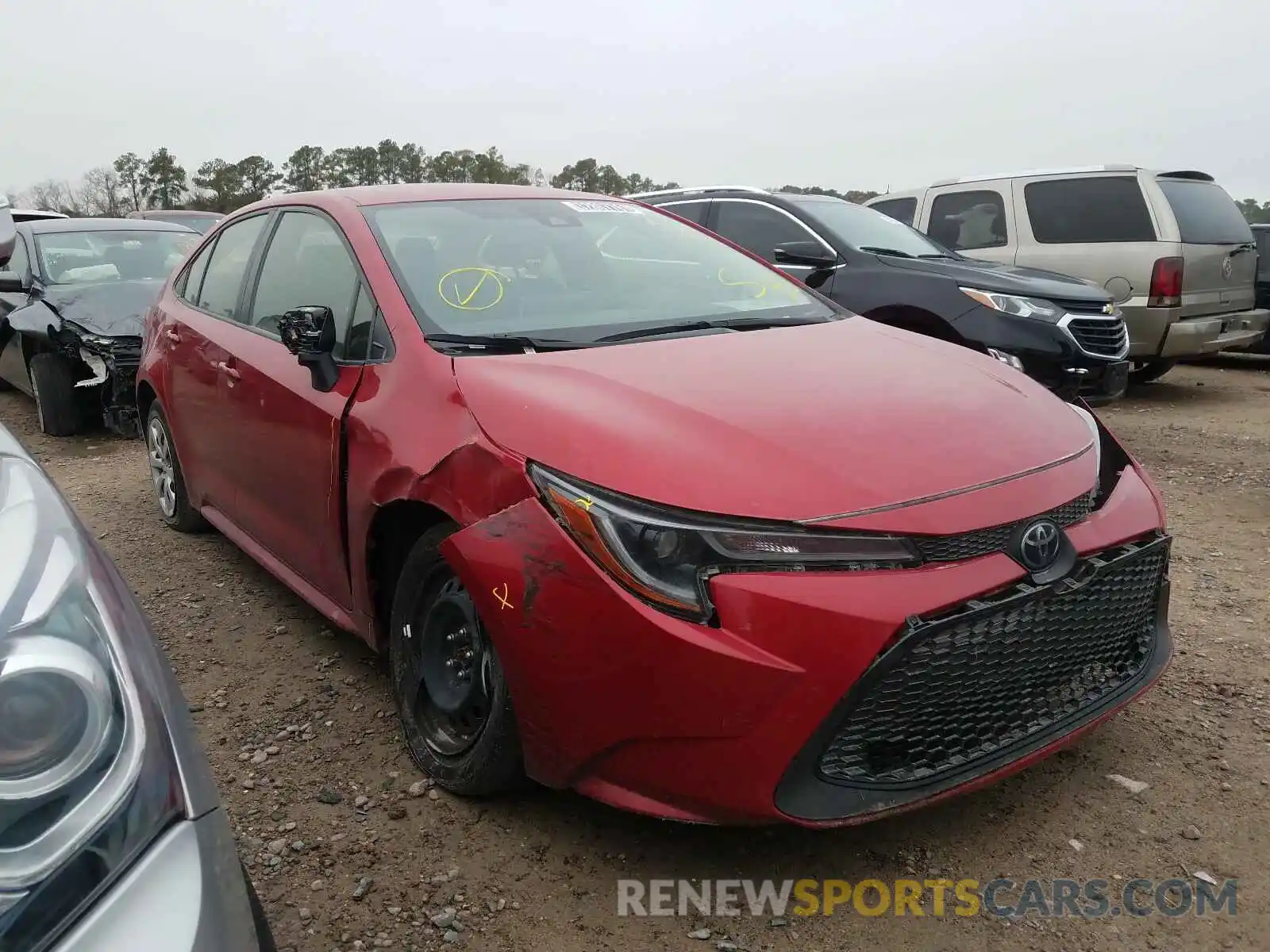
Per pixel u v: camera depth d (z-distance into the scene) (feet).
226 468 12.68
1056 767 9.05
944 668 6.92
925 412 8.15
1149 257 26.63
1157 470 20.44
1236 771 8.94
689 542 6.66
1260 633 11.91
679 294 11.27
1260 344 35.65
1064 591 7.39
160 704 4.41
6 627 3.99
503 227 11.27
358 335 9.87
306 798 8.78
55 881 3.71
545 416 7.64
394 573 9.47
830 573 6.68
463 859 7.91
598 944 7.02
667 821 8.34
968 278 21.15
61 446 23.72
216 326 12.98
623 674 6.73
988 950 6.93
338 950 6.99
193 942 3.88
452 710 8.52
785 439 7.40
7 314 25.81
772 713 6.52
